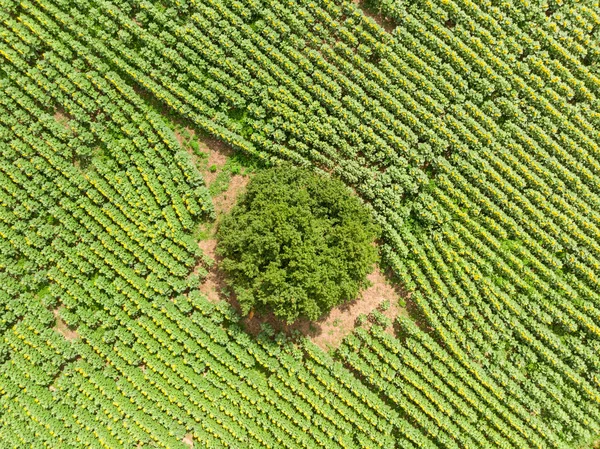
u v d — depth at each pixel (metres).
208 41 29.64
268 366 29.48
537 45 30.02
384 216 29.95
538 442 29.27
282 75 29.83
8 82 29.69
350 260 26.02
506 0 30.23
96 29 30.03
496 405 29.58
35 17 29.61
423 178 29.78
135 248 29.58
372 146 29.89
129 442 29.50
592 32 30.53
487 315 29.73
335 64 30.69
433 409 29.66
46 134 29.66
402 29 30.16
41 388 29.58
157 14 29.66
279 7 29.88
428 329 30.55
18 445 29.12
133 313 29.66
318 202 27.47
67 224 29.50
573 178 29.88
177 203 29.64
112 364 29.94
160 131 29.41
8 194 29.77
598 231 29.70
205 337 29.80
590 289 29.95
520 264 29.92
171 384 29.92
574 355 29.72
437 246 30.09
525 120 30.11
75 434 29.53
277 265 25.17
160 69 29.92
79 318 29.91
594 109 30.39
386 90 30.47
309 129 29.95
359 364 30.09
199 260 30.36
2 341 29.47
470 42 30.23
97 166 29.58
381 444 29.41
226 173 30.47
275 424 29.80
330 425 29.80
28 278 29.59
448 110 30.58
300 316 30.05
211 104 30.00
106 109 29.48
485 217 30.12
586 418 29.36
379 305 30.47
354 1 31.00
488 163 30.41
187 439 30.20
